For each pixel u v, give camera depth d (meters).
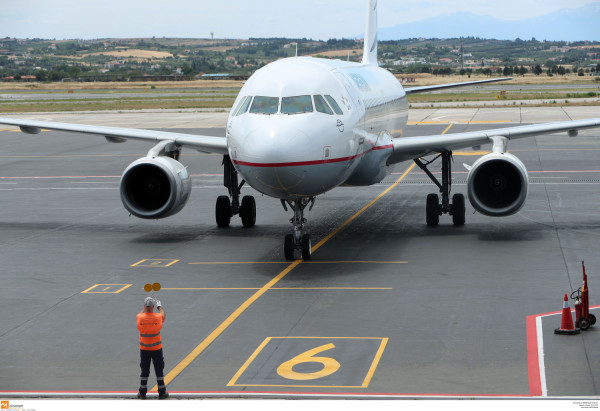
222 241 48.88
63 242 49.31
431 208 51.50
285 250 42.78
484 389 24.25
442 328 30.52
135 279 39.66
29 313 34.00
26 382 25.88
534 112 147.75
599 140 101.19
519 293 35.31
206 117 154.38
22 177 81.56
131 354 28.52
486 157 46.84
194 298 35.78
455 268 40.28
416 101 199.62
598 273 38.47
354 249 45.47
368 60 74.19
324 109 40.62
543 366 26.09
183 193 48.81
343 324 31.33
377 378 25.45
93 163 92.25
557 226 50.69
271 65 44.28
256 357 27.73
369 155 47.16
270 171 38.25
